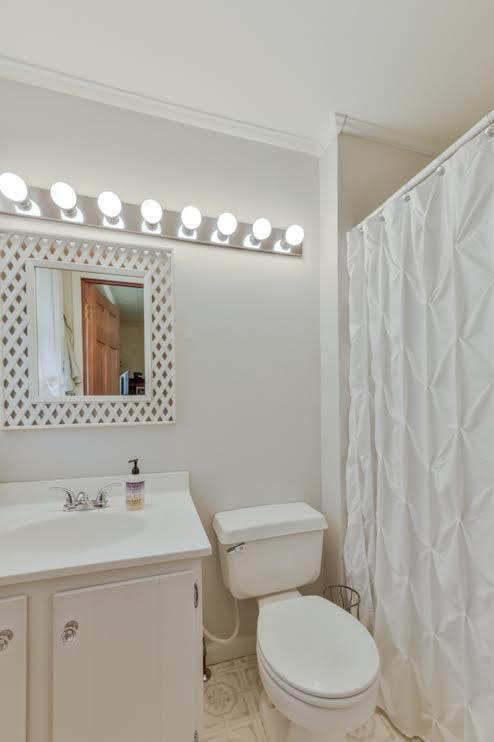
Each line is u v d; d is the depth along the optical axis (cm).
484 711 89
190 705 93
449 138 161
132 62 121
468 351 95
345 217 152
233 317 150
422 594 108
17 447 122
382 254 125
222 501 147
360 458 138
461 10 105
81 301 128
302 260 163
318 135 158
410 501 112
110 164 134
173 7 103
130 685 89
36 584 84
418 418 111
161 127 142
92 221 129
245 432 151
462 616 95
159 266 138
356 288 141
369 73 127
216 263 148
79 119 131
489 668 88
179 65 122
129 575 90
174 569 93
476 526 92
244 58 120
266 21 107
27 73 124
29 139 126
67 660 84
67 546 111
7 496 119
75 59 120
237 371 150
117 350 132
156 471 138
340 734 98
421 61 122
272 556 133
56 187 118
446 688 100
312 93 136
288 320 159
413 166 164
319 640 105
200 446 144
